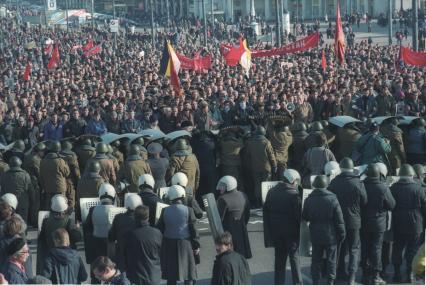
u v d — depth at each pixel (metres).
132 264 20.47
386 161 30.05
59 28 178.00
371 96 44.50
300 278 22.52
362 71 64.50
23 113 46.03
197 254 21.88
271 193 22.53
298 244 22.45
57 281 19.03
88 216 22.84
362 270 23.91
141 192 23.27
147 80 63.50
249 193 31.64
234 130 31.48
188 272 21.53
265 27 156.25
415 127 32.41
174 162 28.06
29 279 17.16
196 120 41.69
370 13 197.50
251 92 47.31
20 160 28.89
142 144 30.88
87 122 41.50
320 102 44.69
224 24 159.12
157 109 44.03
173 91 50.75
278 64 74.00
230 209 22.83
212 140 31.48
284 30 142.38
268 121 32.41
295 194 22.33
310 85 49.88
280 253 22.72
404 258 24.94
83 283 21.70
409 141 32.41
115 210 22.66
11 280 17.75
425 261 17.64
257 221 30.30
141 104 46.00
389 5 103.75
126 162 27.42
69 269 19.17
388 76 58.66
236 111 42.78
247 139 31.86
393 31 151.38
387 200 22.52
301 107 43.38
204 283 24.00
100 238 22.72
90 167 26.61
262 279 24.20
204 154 31.08
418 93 46.53
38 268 21.94
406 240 23.33
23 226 20.39
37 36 150.75
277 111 42.41
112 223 21.91
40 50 118.44
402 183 23.02
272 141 31.77
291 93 45.00
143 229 20.56
